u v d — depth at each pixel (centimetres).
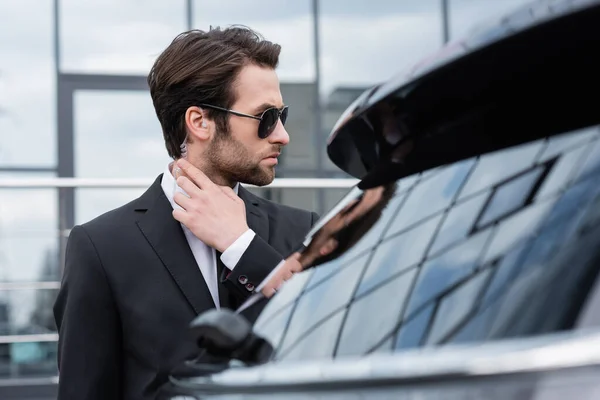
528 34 110
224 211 193
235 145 199
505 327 93
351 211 135
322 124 980
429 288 104
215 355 134
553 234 95
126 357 189
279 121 202
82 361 186
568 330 87
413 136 132
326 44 986
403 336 102
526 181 104
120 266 190
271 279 146
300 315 123
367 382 97
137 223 195
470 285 100
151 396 183
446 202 114
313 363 111
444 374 91
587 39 107
